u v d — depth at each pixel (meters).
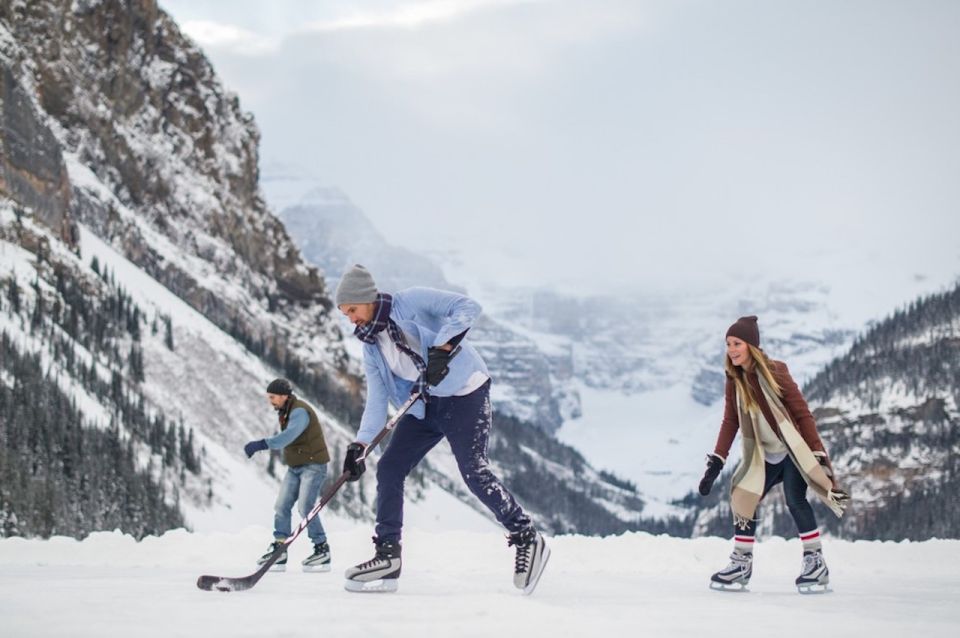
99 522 69.75
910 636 5.30
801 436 8.45
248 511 90.50
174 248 146.25
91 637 4.60
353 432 146.38
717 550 12.43
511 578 9.22
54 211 106.88
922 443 181.75
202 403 109.94
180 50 163.00
